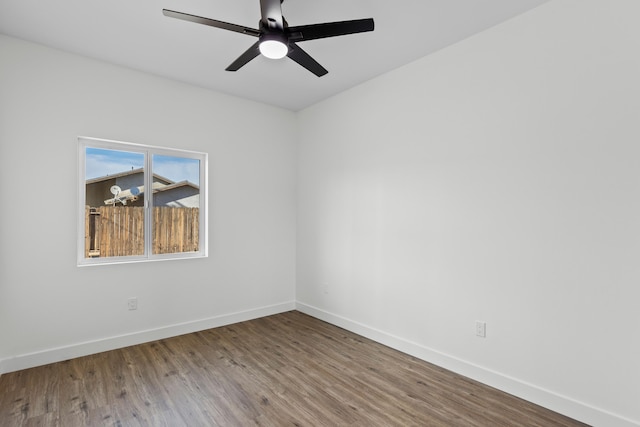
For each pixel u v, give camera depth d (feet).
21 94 8.61
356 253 11.50
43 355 8.83
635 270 6.00
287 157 14.03
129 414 6.77
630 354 6.03
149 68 10.23
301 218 13.99
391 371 8.69
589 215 6.51
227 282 12.34
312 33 6.40
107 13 7.47
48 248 8.96
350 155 11.75
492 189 7.93
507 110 7.67
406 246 9.88
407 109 9.87
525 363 7.36
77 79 9.35
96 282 9.68
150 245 10.85
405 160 9.93
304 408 7.02
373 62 9.80
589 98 6.51
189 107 11.39
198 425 6.45
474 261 8.28
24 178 8.64
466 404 7.17
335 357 9.52
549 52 7.02
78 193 9.56
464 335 8.46
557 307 6.91
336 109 12.32
